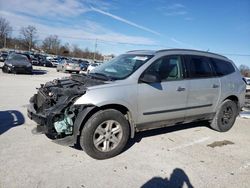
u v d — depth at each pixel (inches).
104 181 150.4
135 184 149.9
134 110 188.7
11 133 213.5
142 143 212.7
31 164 163.2
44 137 208.2
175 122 220.8
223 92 248.8
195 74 226.4
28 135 211.2
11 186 137.8
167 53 212.4
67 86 187.2
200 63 234.5
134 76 190.1
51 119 167.6
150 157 187.0
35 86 516.1
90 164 169.5
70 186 142.6
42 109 185.8
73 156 178.9
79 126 167.6
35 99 208.5
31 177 148.2
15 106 309.6
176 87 208.8
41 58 1678.2
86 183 146.9
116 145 182.2
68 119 170.2
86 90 171.8
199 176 164.4
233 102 263.6
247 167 182.1
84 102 167.9
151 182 153.3
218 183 157.5
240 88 266.7
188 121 232.1
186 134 245.6
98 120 172.1
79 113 169.0
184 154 196.9
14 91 427.5
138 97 188.4
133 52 230.7
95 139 174.6
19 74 795.4
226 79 252.2
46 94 189.0
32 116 187.3
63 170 159.0
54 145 193.9
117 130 181.9
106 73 206.4
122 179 154.1
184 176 163.0
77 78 203.2
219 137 245.0
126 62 212.2
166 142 219.8
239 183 159.2
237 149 216.7
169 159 186.1
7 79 615.2
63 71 1086.4
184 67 219.8
